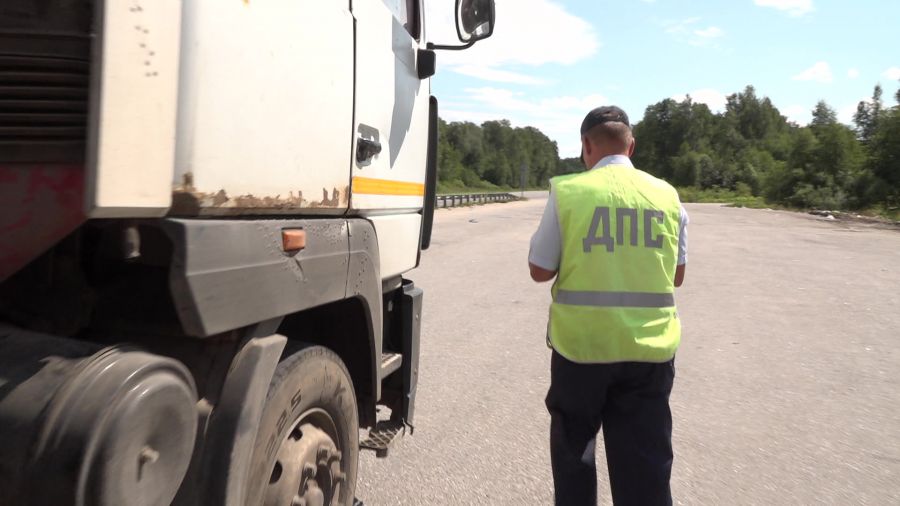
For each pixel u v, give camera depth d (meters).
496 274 12.75
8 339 1.63
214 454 1.94
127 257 1.76
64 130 1.55
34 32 1.55
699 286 11.91
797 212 45.56
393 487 3.98
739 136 121.94
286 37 2.24
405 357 3.71
